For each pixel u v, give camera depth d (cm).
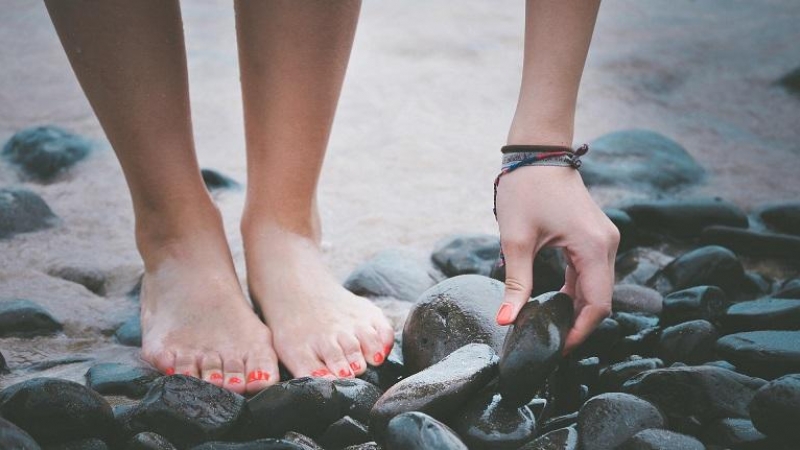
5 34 335
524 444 127
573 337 130
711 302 171
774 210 219
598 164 241
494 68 315
